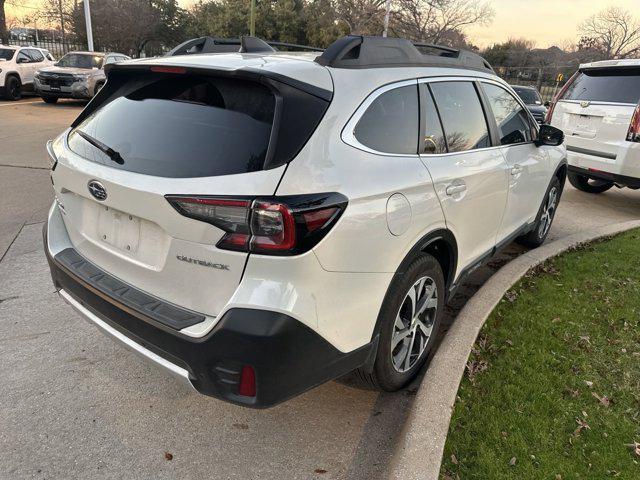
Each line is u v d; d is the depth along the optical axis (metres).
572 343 3.48
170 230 2.13
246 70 2.16
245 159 2.07
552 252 5.00
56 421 2.68
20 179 7.30
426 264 2.82
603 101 7.16
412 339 2.94
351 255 2.20
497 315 3.77
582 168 7.47
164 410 2.80
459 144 3.21
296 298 2.03
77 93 16.52
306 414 2.83
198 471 2.42
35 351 3.26
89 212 2.64
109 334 2.47
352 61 2.51
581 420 2.72
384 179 2.39
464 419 2.66
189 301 2.20
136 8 34.22
